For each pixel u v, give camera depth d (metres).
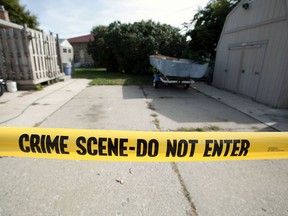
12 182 2.16
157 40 14.31
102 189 2.07
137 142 1.13
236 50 7.95
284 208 1.87
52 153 1.16
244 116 4.94
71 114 4.76
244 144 1.17
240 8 7.54
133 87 9.30
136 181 2.21
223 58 9.07
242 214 1.78
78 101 6.14
